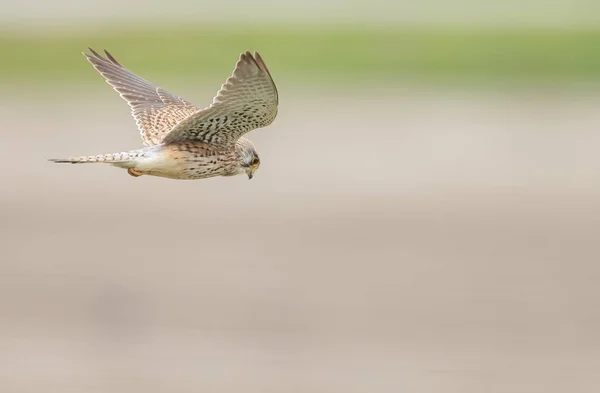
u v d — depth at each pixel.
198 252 17.84
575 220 20.03
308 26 43.66
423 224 19.62
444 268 17.17
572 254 18.06
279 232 19.05
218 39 39.75
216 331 14.59
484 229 19.36
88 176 22.56
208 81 34.66
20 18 44.47
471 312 15.38
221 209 20.42
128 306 15.45
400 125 27.64
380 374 13.62
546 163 24.05
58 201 20.72
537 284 16.56
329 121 27.97
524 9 51.72
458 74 35.44
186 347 14.22
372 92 32.47
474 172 23.22
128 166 9.59
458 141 25.94
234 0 53.56
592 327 14.92
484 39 39.41
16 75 34.19
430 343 14.38
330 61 37.00
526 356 14.08
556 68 35.81
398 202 21.05
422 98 31.62
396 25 44.34
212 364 13.71
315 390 13.15
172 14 47.47
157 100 11.05
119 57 37.22
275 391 13.13
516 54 37.28
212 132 9.74
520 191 21.91
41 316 15.05
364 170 23.11
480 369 13.77
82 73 34.81
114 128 26.83
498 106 30.52
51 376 13.46
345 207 20.58
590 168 23.80
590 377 13.59
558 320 15.12
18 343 14.17
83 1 50.03
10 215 19.67
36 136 25.62
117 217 19.78
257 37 40.12
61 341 14.36
